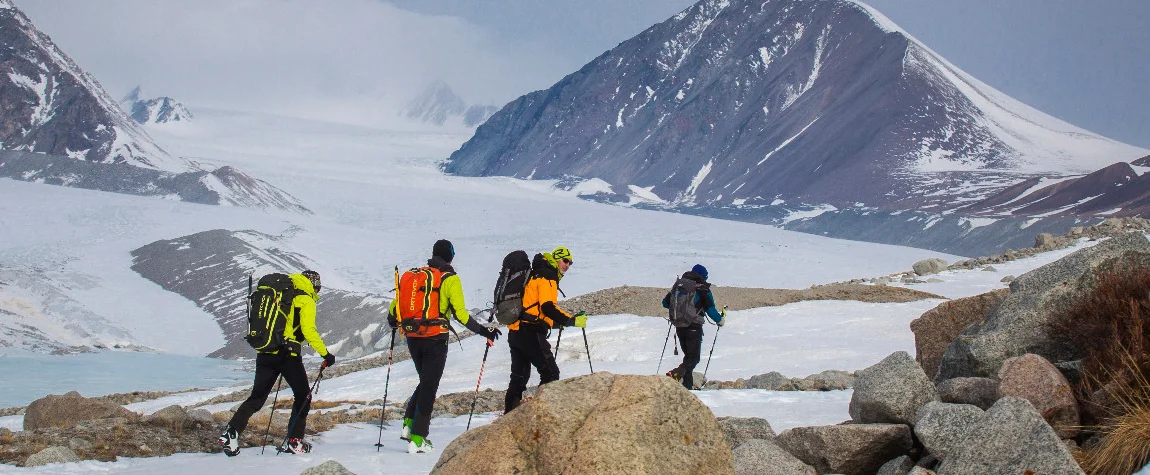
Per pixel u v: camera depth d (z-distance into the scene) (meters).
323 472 6.54
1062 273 8.77
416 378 22.73
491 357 24.28
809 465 7.17
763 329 24.28
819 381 14.05
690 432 5.29
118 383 49.81
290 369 9.09
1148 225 40.84
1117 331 7.51
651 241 172.62
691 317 12.83
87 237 135.25
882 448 7.35
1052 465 5.42
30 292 91.31
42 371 53.53
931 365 10.85
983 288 31.50
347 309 76.38
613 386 5.41
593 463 4.95
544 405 5.37
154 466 8.16
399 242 157.00
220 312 91.38
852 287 31.27
